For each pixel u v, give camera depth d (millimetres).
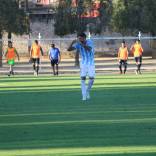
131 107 41938
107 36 134500
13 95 53281
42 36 139500
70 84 66875
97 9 119625
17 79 78375
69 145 25047
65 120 34469
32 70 96625
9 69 96250
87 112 38844
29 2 139375
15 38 135875
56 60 88188
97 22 119750
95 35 129125
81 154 22688
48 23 139625
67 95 52656
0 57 105875
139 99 48312
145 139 26641
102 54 136000
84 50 48938
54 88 61094
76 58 102562
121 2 118375
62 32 120438
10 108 41875
